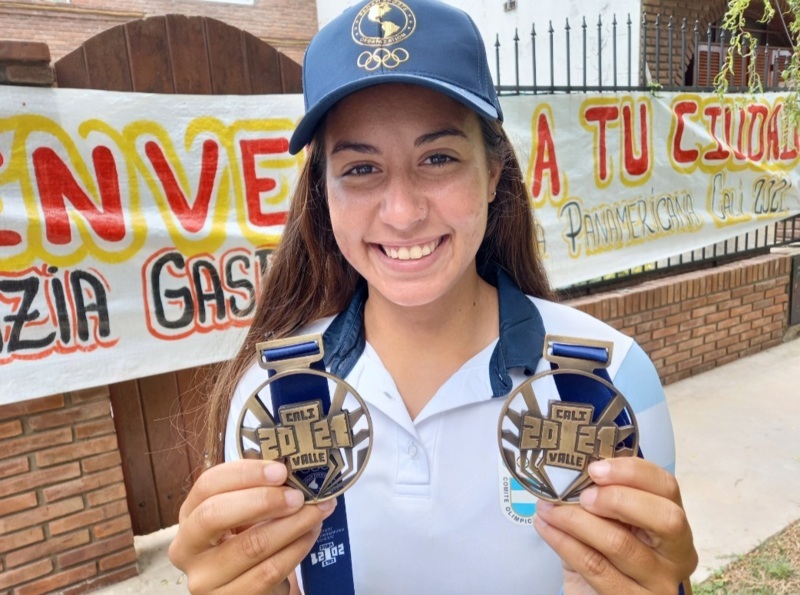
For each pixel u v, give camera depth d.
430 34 0.88
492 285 1.16
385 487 0.97
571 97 3.65
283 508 0.81
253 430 0.89
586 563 0.79
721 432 3.66
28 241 2.30
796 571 2.42
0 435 2.33
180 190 2.60
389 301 1.02
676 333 4.44
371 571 0.97
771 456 3.36
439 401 0.97
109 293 2.48
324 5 9.23
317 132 1.02
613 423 0.86
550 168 3.63
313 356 0.89
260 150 2.74
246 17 8.79
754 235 5.55
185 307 2.64
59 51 7.34
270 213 2.80
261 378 1.09
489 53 6.43
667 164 4.17
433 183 0.89
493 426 0.97
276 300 1.25
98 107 2.39
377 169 0.91
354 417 0.88
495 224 1.18
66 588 2.53
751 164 4.64
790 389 4.27
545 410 0.97
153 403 2.76
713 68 5.33
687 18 4.96
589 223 3.86
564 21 5.40
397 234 0.90
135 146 2.48
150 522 2.82
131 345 2.54
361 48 0.88
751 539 2.65
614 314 4.03
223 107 2.64
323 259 1.20
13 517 2.39
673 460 1.04
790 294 5.22
